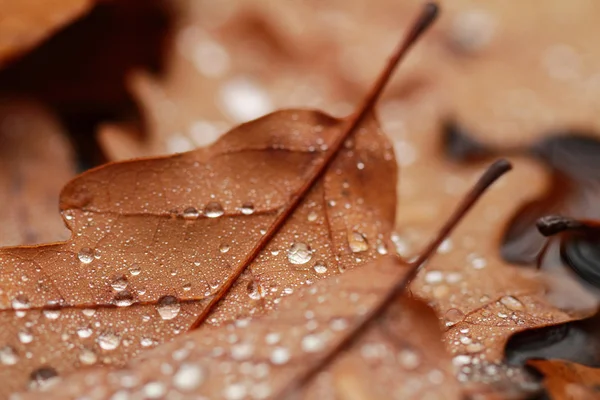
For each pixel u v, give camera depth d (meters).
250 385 0.24
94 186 0.26
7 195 0.30
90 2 0.31
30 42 0.31
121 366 0.25
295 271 0.26
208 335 0.25
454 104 0.34
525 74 0.36
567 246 0.28
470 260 0.28
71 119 0.33
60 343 0.25
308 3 0.38
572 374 0.26
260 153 0.27
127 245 0.26
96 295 0.26
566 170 0.32
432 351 0.25
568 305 0.27
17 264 0.26
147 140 0.32
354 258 0.26
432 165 0.32
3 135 0.32
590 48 0.37
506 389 0.25
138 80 0.33
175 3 0.35
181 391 0.24
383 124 0.34
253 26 0.36
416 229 0.29
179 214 0.26
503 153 0.33
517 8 0.40
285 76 0.35
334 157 0.27
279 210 0.27
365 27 0.38
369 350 0.25
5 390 0.25
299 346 0.25
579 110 0.34
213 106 0.34
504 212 0.30
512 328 0.26
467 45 0.38
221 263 0.26
